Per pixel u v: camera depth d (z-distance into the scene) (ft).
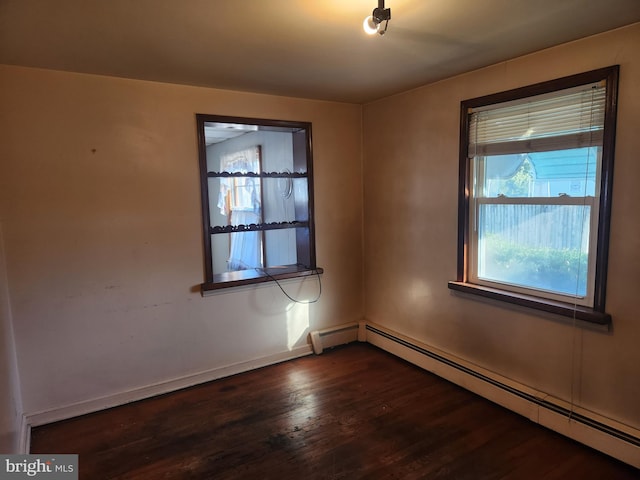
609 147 6.68
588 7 5.65
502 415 8.36
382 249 11.80
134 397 9.31
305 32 6.28
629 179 6.54
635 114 6.39
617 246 6.76
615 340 6.91
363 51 7.23
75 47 6.76
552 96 7.41
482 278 9.17
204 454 7.33
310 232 11.51
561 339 7.67
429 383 9.84
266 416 8.53
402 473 6.73
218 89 9.75
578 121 7.12
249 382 10.11
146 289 9.28
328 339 12.09
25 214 7.95
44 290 8.22
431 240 10.14
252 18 5.72
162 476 6.79
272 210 14.65
